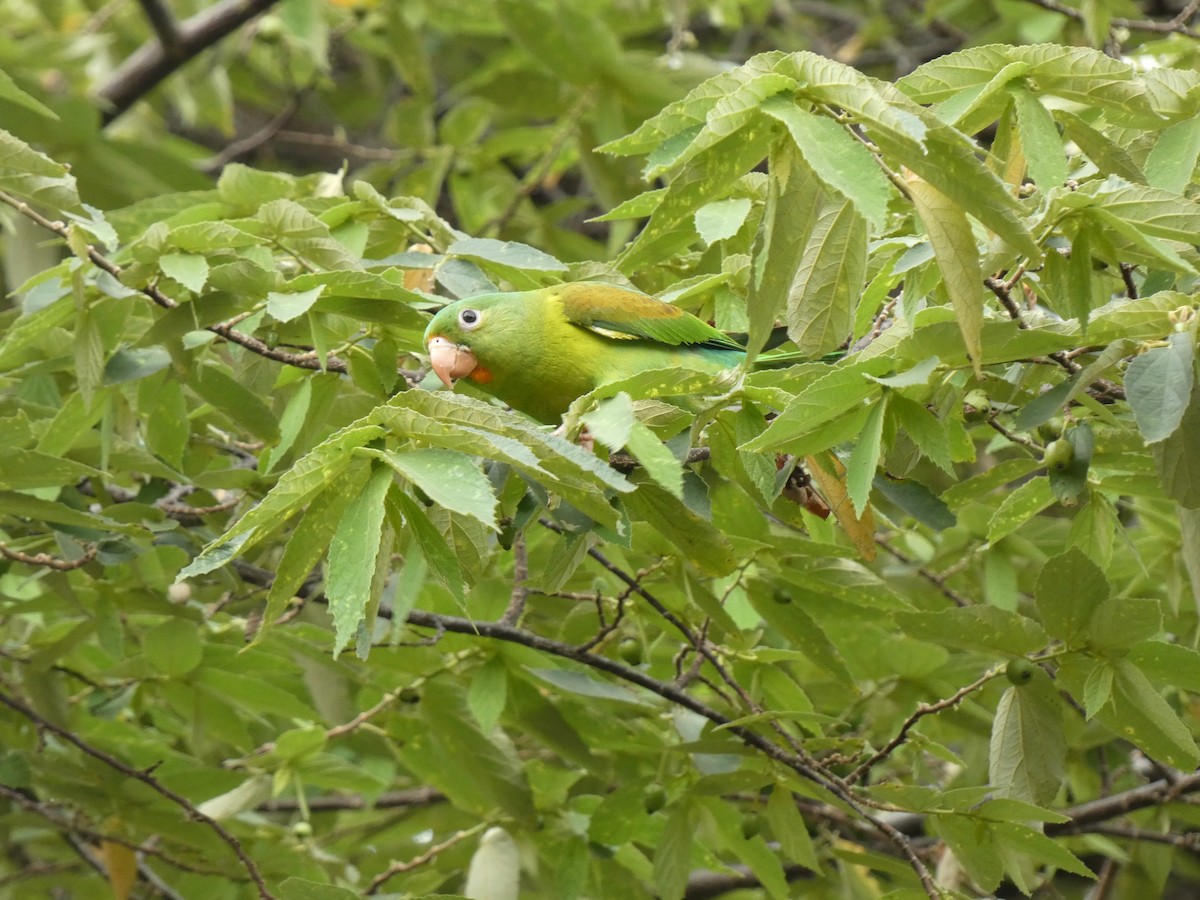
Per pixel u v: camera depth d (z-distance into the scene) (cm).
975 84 501
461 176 1076
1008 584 790
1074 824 786
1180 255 502
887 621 652
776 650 660
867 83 392
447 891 807
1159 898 809
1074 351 490
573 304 610
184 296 589
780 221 411
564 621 696
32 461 554
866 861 615
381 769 806
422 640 682
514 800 691
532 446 390
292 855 768
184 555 668
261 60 1435
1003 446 677
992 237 468
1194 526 529
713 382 458
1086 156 535
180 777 743
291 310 521
